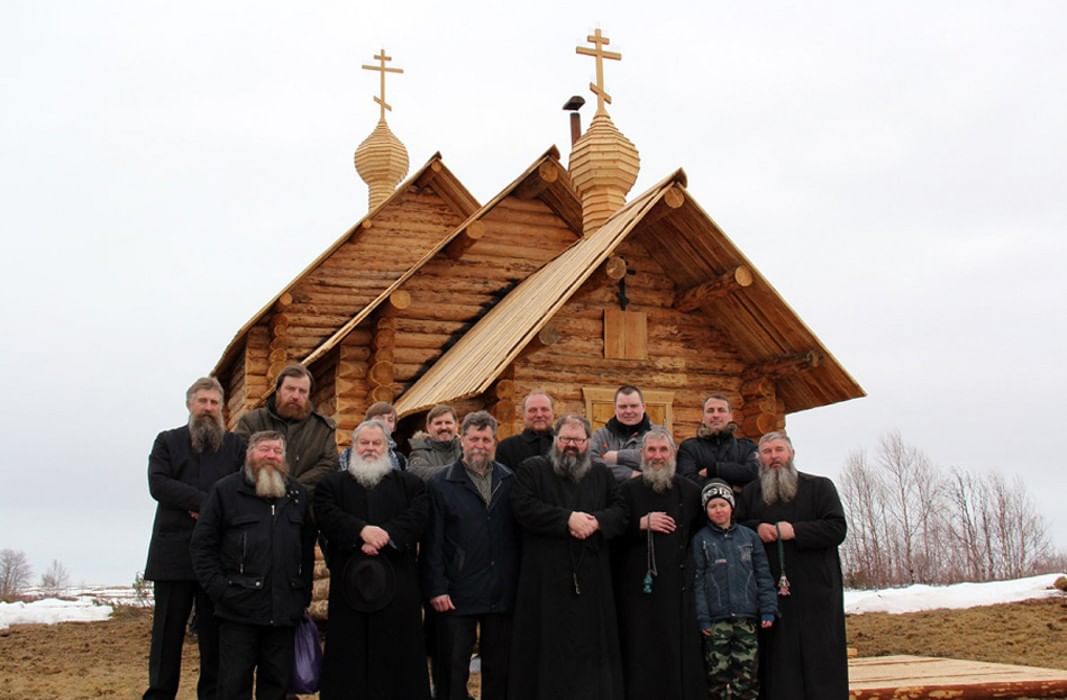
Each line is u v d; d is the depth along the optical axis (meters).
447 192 21.88
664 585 8.12
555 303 12.07
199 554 7.53
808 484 8.56
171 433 8.28
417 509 7.91
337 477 7.98
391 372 15.85
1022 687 9.46
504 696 8.05
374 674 7.61
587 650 7.81
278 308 20.33
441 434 9.18
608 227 13.91
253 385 20.20
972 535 38.72
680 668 7.99
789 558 8.30
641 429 9.48
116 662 13.17
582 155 16.86
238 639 7.48
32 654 13.97
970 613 16.31
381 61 27.44
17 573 61.22
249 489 7.68
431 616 8.61
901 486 39.72
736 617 8.05
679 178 12.48
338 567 7.82
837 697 8.11
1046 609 16.17
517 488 8.10
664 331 13.74
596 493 8.19
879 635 14.53
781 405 14.12
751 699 8.05
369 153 26.66
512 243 17.69
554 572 7.94
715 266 13.14
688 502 8.36
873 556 38.03
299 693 7.88
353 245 21.31
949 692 9.24
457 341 16.62
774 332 13.30
